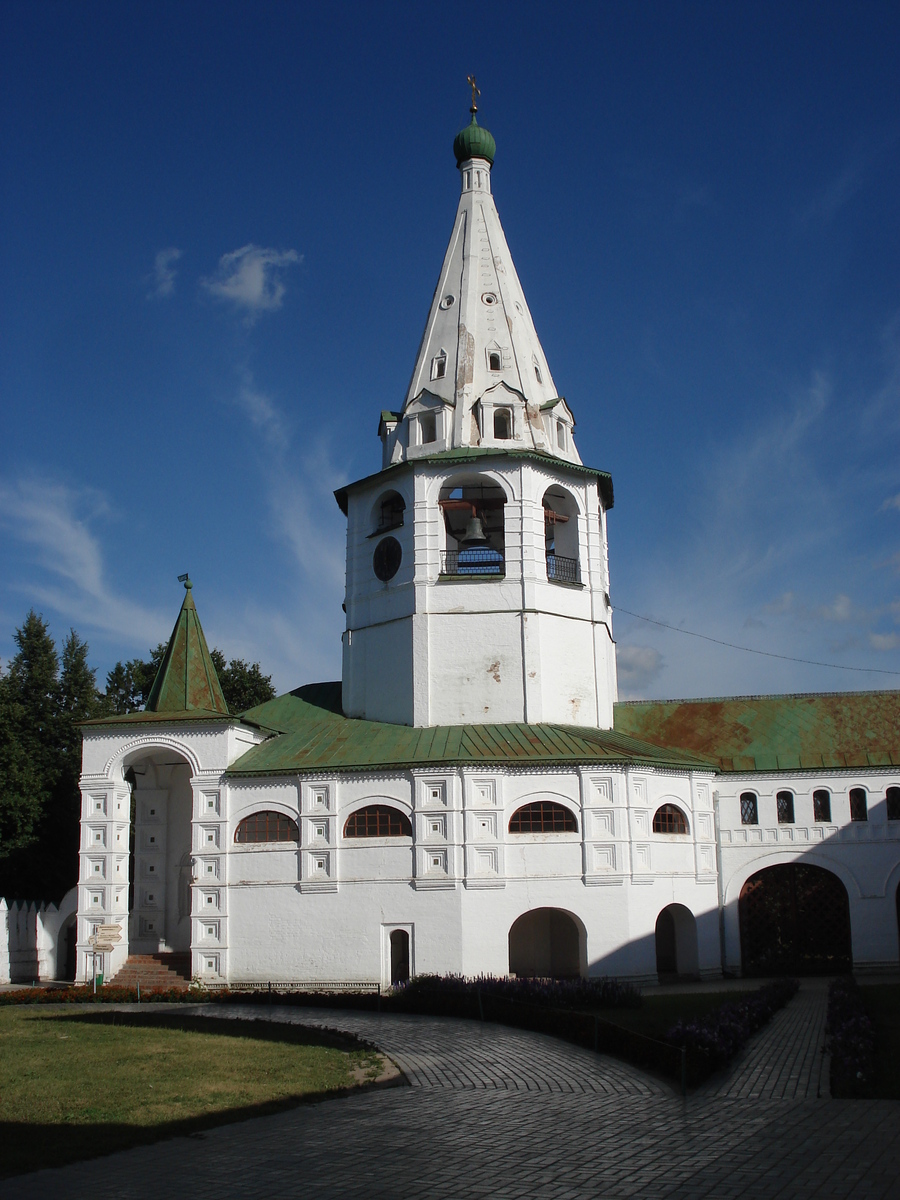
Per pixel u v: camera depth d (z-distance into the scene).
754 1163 16.77
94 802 47.97
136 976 46.72
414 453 53.06
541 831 45.16
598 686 52.09
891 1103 20.72
